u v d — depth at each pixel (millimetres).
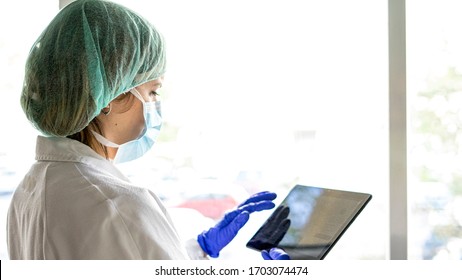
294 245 1288
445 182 1807
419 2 1729
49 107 1059
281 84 1848
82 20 1093
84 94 1052
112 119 1141
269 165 1885
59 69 1058
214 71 1839
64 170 1042
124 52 1096
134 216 996
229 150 1887
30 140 1737
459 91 1786
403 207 1478
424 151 1796
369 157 1825
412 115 1664
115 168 1122
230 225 1392
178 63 1823
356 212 1240
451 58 1775
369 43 1786
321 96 1842
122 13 1133
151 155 1866
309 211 1352
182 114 1855
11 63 1729
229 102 1859
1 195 1730
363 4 1787
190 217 1860
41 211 993
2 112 1732
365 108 1823
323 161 1857
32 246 994
